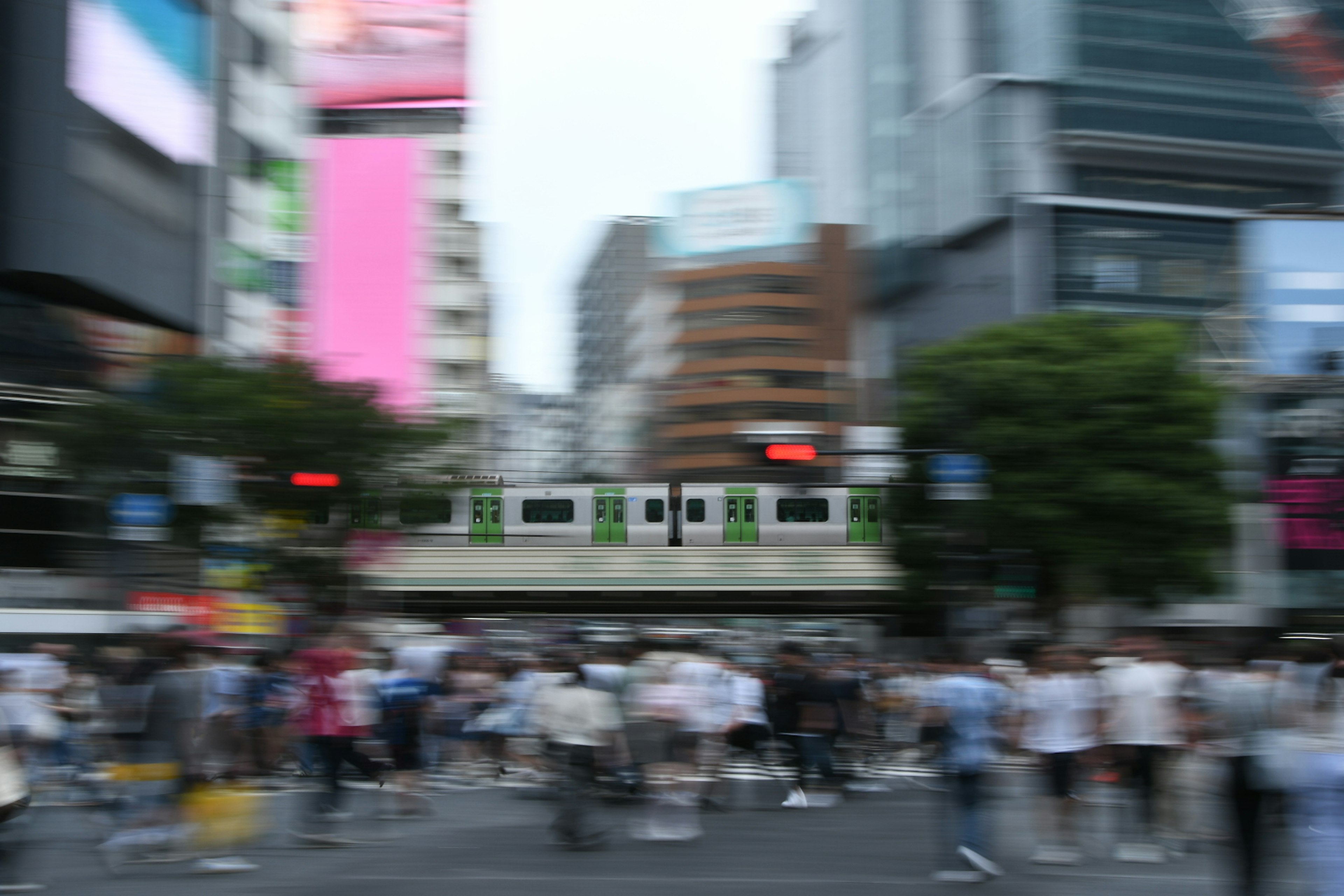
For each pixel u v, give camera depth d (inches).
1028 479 1573.6
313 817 573.9
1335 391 1648.6
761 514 2134.6
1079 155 3048.7
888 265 3612.2
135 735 522.0
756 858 543.2
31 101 1493.6
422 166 3043.8
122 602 1588.3
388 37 3213.6
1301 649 430.6
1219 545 1614.2
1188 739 573.0
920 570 1686.8
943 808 515.5
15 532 1520.7
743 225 3863.2
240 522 1451.8
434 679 917.2
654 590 2085.4
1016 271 2992.1
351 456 1424.7
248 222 2118.6
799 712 756.6
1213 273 3038.9
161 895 443.2
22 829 457.7
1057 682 534.6
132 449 1379.2
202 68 1768.0
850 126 4254.4
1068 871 509.0
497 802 765.9
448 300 3201.3
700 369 3794.3
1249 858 398.0
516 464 5836.6
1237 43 3115.2
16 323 1535.4
